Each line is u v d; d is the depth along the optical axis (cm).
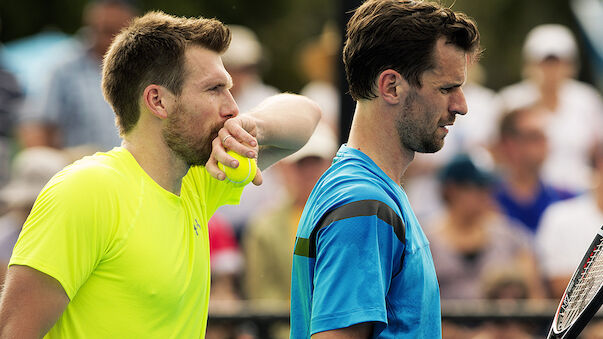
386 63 882
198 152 904
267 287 1830
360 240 830
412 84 883
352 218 835
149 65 887
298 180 1850
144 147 902
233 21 3359
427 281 879
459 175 1881
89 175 849
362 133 909
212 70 900
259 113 1059
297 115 1102
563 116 2528
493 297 1770
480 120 2520
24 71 2831
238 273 1852
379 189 861
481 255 1875
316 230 871
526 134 2209
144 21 912
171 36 889
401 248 855
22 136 2445
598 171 2075
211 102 900
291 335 934
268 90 2450
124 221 854
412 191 2317
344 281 824
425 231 1964
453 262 1872
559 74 2536
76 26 3266
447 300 1853
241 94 2378
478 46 910
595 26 3192
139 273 858
